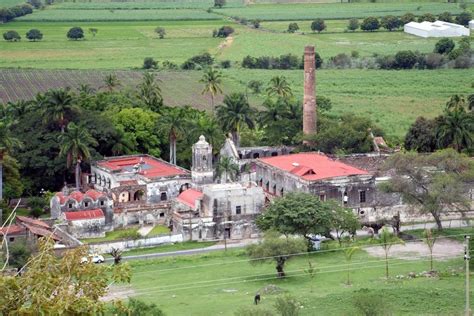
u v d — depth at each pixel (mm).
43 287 147875
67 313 147625
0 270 152125
